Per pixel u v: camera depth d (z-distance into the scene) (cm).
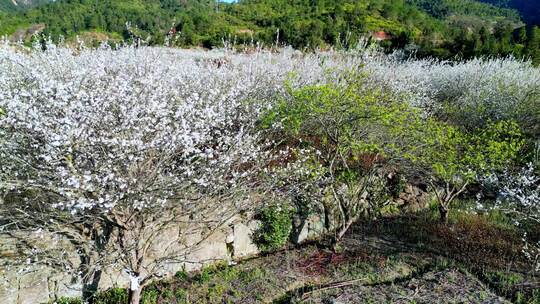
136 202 457
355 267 689
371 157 924
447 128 786
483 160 759
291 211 782
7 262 540
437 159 742
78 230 592
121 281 621
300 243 795
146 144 440
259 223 761
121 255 495
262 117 702
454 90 1440
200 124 507
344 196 801
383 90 879
